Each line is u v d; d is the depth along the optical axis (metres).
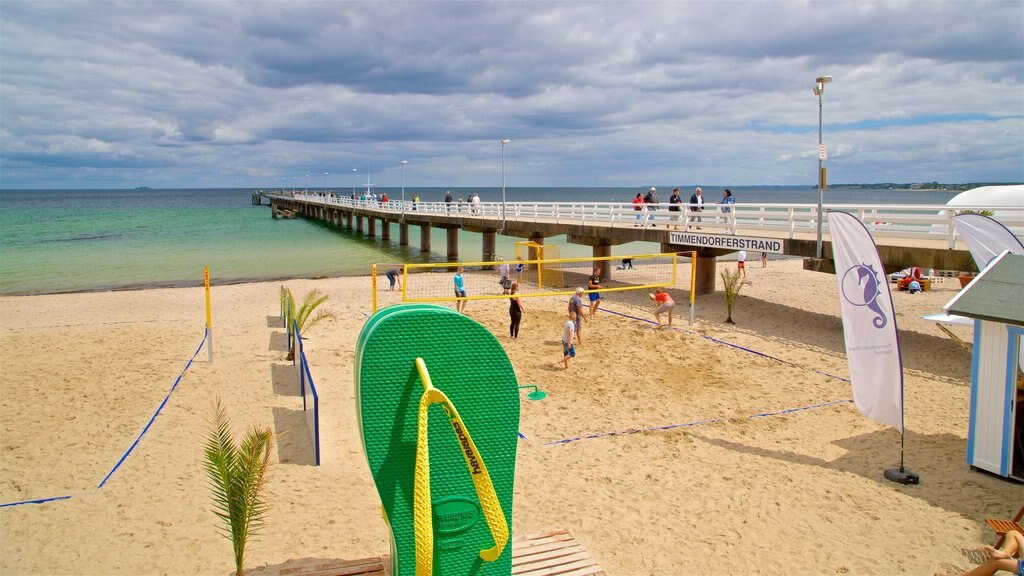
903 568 5.38
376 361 2.99
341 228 53.50
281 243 40.22
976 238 8.56
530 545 5.05
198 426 8.66
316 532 5.98
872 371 7.18
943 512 6.28
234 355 12.38
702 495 6.72
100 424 8.73
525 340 13.48
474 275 23.42
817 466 7.41
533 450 7.91
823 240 13.95
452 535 3.20
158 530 6.02
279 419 8.95
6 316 16.67
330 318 15.76
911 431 8.40
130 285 23.25
